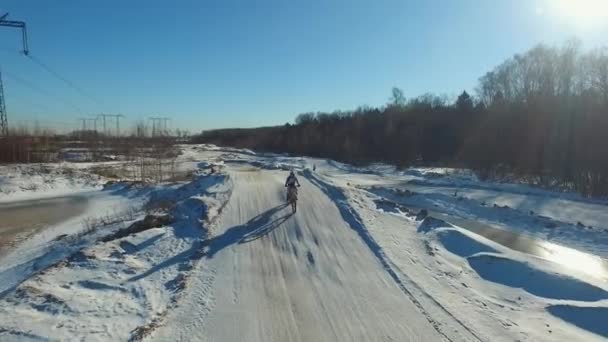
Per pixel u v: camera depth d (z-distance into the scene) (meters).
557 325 8.95
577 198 27.84
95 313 8.40
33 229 20.69
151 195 27.84
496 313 9.33
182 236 14.56
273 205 19.53
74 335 7.34
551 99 41.03
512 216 22.98
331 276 11.09
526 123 42.22
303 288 10.20
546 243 18.27
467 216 24.12
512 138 43.00
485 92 71.75
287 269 11.52
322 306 9.17
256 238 14.38
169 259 12.34
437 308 9.28
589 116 35.69
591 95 38.03
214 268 11.42
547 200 27.42
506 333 8.30
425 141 69.06
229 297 9.49
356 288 10.30
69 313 8.22
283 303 9.27
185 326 8.05
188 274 10.91
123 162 55.00
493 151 43.78
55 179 34.94
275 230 15.35
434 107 83.00
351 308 9.11
